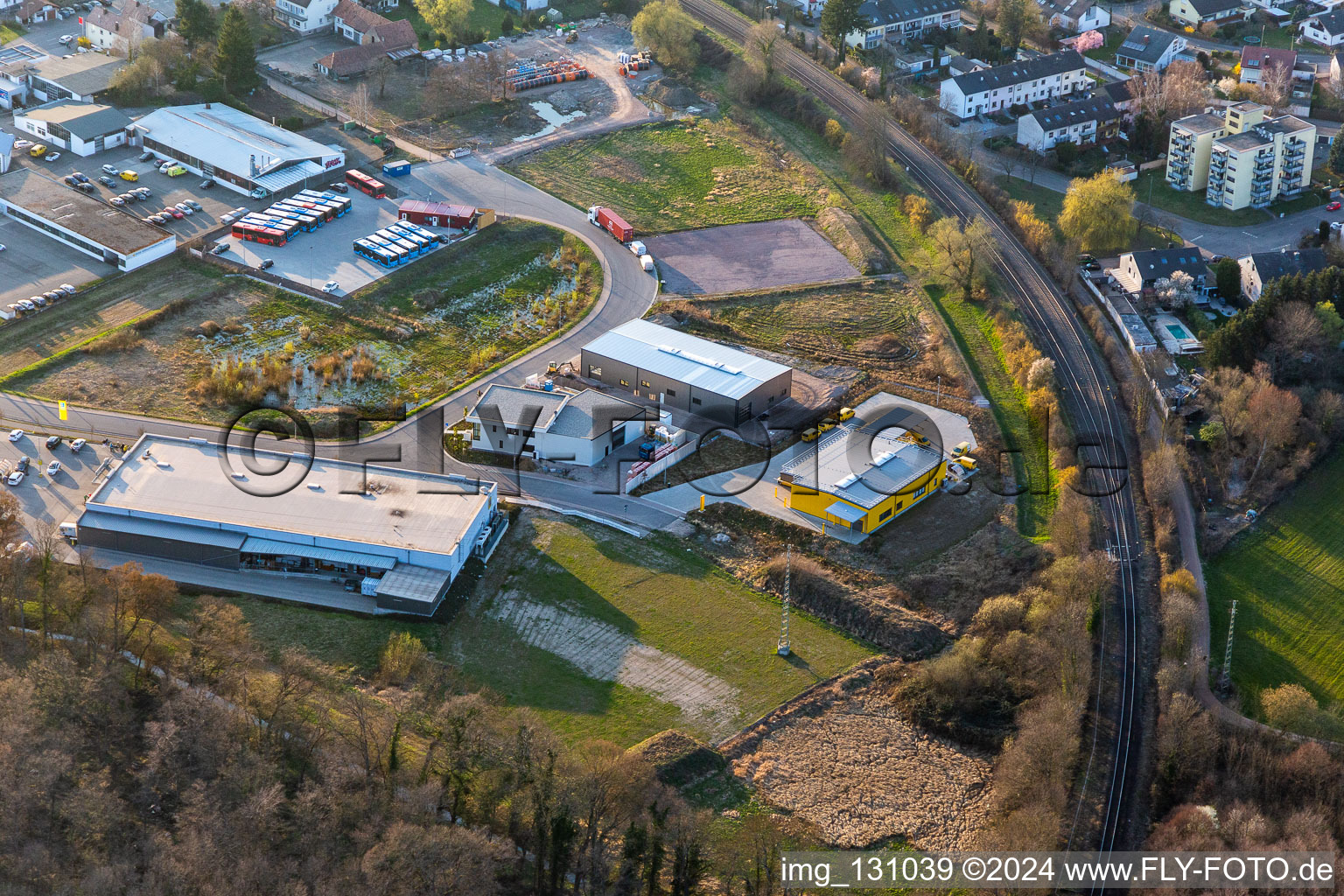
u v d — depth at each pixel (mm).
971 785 140500
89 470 172875
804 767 140875
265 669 142375
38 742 118312
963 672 148875
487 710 135000
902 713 148000
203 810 116188
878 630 157750
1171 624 157875
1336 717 148250
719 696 148375
